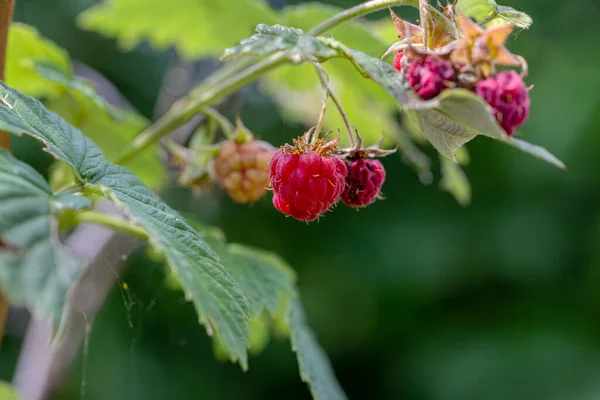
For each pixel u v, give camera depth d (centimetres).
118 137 52
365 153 45
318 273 107
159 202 42
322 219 111
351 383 107
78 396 95
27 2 98
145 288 88
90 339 98
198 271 40
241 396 106
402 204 106
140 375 101
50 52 50
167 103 64
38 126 42
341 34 51
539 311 97
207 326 40
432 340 101
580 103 92
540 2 98
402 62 41
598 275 94
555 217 97
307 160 43
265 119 105
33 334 53
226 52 41
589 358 91
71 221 45
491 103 40
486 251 99
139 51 107
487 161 100
